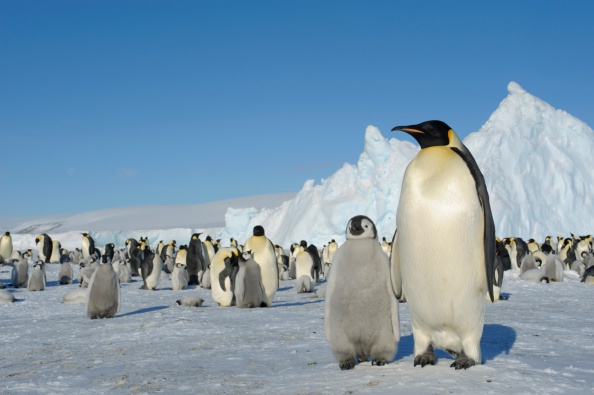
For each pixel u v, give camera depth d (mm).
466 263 4707
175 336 8227
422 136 5008
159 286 21156
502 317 9789
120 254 29984
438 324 4941
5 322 10961
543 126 48844
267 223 56969
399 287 5238
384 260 5168
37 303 14711
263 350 6828
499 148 46750
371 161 48250
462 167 4770
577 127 48750
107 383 5453
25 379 5824
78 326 9898
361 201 47469
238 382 5148
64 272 21891
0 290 15148
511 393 4082
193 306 12961
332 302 5191
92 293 10859
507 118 48375
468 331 4895
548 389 4180
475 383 4352
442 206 4680
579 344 6738
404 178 4957
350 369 5184
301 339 7566
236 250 13664
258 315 10516
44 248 34406
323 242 48625
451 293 4746
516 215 43562
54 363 6695
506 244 27594
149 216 118438
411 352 6035
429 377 4582
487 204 4770
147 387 5188
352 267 5137
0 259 33031
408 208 4809
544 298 13922
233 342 7520
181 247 24531
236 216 60750
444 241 4684
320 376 5059
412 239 4789
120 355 6992
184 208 123562
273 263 12414
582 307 11711
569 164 46750
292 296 16062
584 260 25703
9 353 7566
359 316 5129
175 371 5840
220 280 13094
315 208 50750
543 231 44125
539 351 6203
